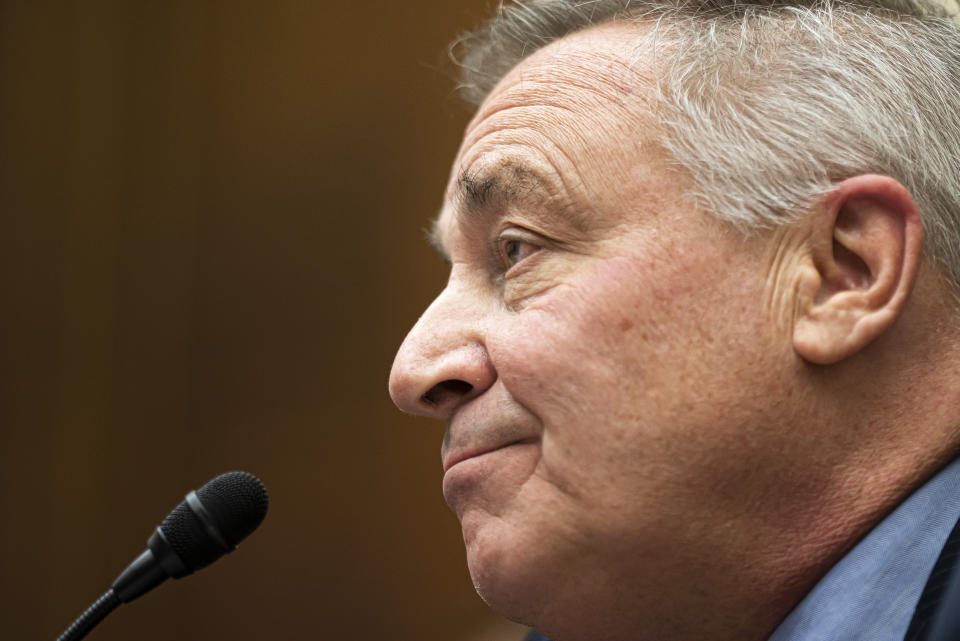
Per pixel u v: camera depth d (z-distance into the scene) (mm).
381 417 8664
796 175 2383
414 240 8711
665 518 2344
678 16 2703
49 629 8484
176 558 2768
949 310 2385
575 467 2381
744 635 2449
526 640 3232
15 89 8906
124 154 9000
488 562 2492
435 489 8578
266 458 8711
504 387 2502
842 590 2221
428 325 2639
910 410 2332
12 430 8672
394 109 8750
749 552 2352
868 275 2363
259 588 8523
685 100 2482
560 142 2533
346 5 8898
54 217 8891
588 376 2377
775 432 2314
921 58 2568
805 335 2311
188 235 8961
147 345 8852
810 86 2469
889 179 2348
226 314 8891
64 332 8773
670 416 2328
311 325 8805
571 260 2467
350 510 8609
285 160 8922
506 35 3320
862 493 2320
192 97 9023
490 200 2592
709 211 2383
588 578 2434
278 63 8984
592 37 2783
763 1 2684
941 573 1975
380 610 8445
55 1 8977
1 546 8562
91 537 8625
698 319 2346
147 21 9070
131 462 8727
